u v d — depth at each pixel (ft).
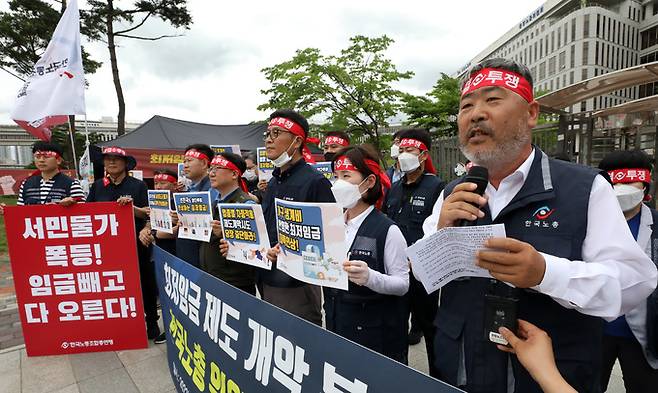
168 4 49.88
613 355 6.60
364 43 42.57
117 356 11.55
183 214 10.61
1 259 26.25
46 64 14.57
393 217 11.69
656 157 18.37
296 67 41.86
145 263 12.73
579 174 3.67
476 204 3.70
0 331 14.32
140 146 32.60
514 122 3.66
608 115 20.59
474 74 3.93
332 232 5.99
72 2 14.71
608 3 175.83
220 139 36.76
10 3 53.67
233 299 5.38
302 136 8.99
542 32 189.67
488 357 3.90
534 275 3.08
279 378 4.49
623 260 3.32
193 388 6.84
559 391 2.82
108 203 11.36
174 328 7.79
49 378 10.40
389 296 6.70
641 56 179.01
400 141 11.59
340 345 3.69
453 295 4.35
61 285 11.48
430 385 2.88
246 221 8.38
